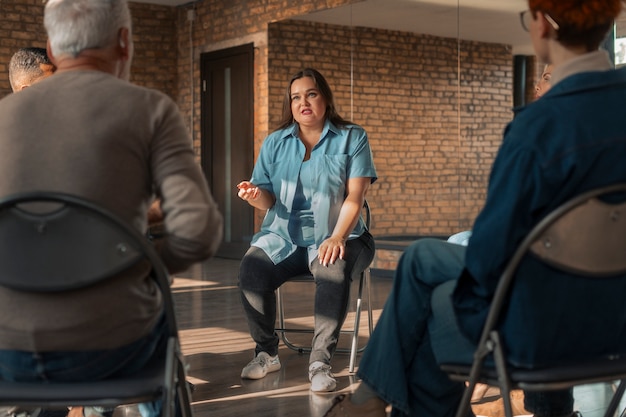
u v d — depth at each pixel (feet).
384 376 6.56
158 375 5.60
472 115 22.58
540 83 11.12
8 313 5.37
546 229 5.26
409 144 24.70
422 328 6.56
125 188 5.49
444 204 23.47
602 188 5.24
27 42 34.91
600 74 5.53
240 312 19.63
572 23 5.65
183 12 38.09
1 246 5.26
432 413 6.75
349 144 12.60
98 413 7.86
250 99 33.40
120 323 5.44
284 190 12.61
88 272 5.25
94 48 5.86
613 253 5.47
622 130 5.42
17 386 5.40
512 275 5.30
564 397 7.13
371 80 26.18
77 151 5.42
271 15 32.07
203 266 30.78
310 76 12.58
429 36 23.94
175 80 38.75
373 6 26.17
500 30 21.68
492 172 5.45
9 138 5.49
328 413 6.79
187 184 5.56
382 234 25.34
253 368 12.61
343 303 12.10
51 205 5.25
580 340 5.59
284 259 12.51
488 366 5.62
